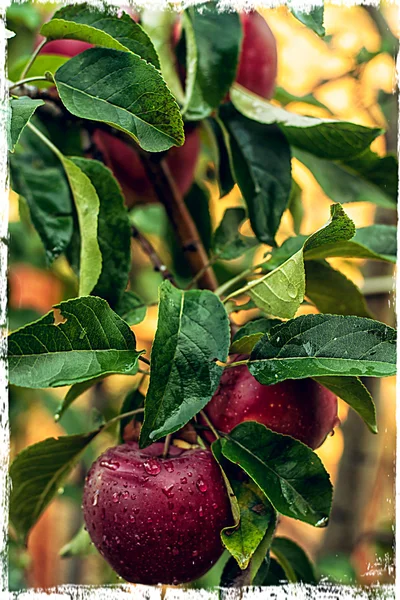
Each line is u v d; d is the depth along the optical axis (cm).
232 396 62
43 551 138
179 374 57
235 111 72
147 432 56
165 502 59
